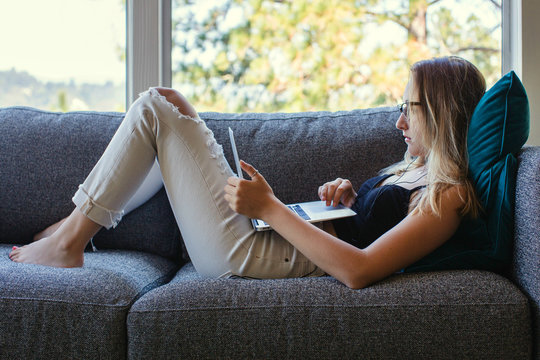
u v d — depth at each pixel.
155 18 1.95
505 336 0.89
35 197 1.50
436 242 1.02
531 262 0.94
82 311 0.96
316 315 0.91
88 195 1.15
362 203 1.26
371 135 1.53
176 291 0.98
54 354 0.96
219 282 1.00
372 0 2.02
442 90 1.15
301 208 1.26
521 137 1.06
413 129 1.21
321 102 2.05
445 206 1.03
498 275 1.00
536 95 1.81
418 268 1.06
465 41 1.98
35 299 0.97
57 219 1.50
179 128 1.17
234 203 1.07
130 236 1.52
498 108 1.05
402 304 0.91
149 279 1.22
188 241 1.20
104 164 1.16
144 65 1.95
